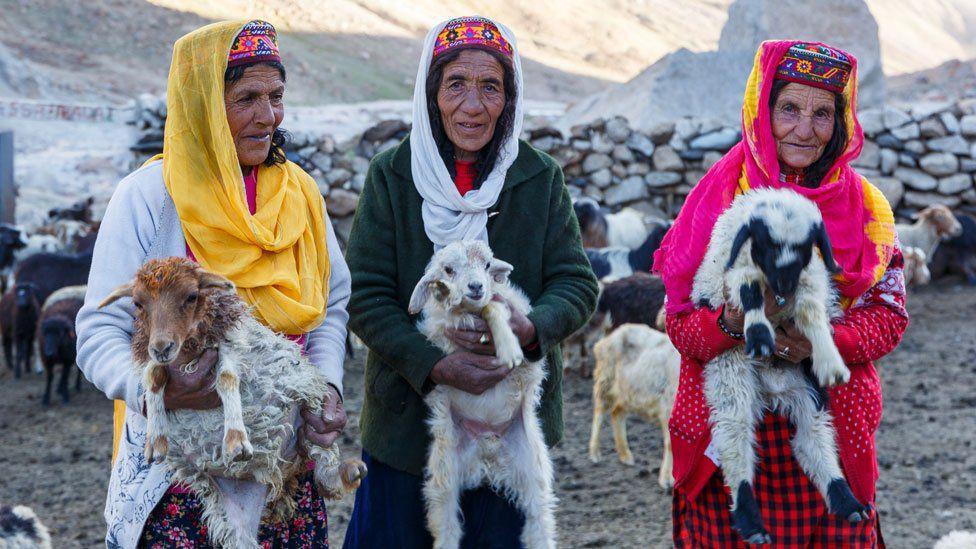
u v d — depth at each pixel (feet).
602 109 56.80
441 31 11.27
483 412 11.32
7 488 22.08
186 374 8.34
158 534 9.01
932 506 19.45
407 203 11.45
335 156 42.80
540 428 11.69
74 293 31.04
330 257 10.46
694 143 45.37
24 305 33.17
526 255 11.48
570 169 45.62
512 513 11.68
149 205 9.37
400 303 11.51
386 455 11.50
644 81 54.95
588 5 176.96
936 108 45.83
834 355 9.48
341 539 18.57
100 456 24.63
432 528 11.18
